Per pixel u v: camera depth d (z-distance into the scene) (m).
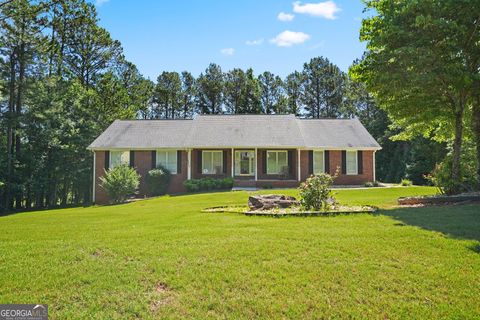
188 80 54.75
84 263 6.11
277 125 27.81
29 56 26.39
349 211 10.85
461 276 5.36
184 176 25.72
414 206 12.05
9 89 26.05
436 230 7.82
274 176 26.25
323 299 4.81
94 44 35.00
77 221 11.25
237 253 6.47
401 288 5.07
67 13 32.31
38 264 6.08
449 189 13.84
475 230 7.72
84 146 30.36
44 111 26.80
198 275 5.51
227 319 4.39
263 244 7.02
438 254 6.27
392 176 37.44
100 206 20.75
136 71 42.81
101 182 25.75
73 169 29.98
